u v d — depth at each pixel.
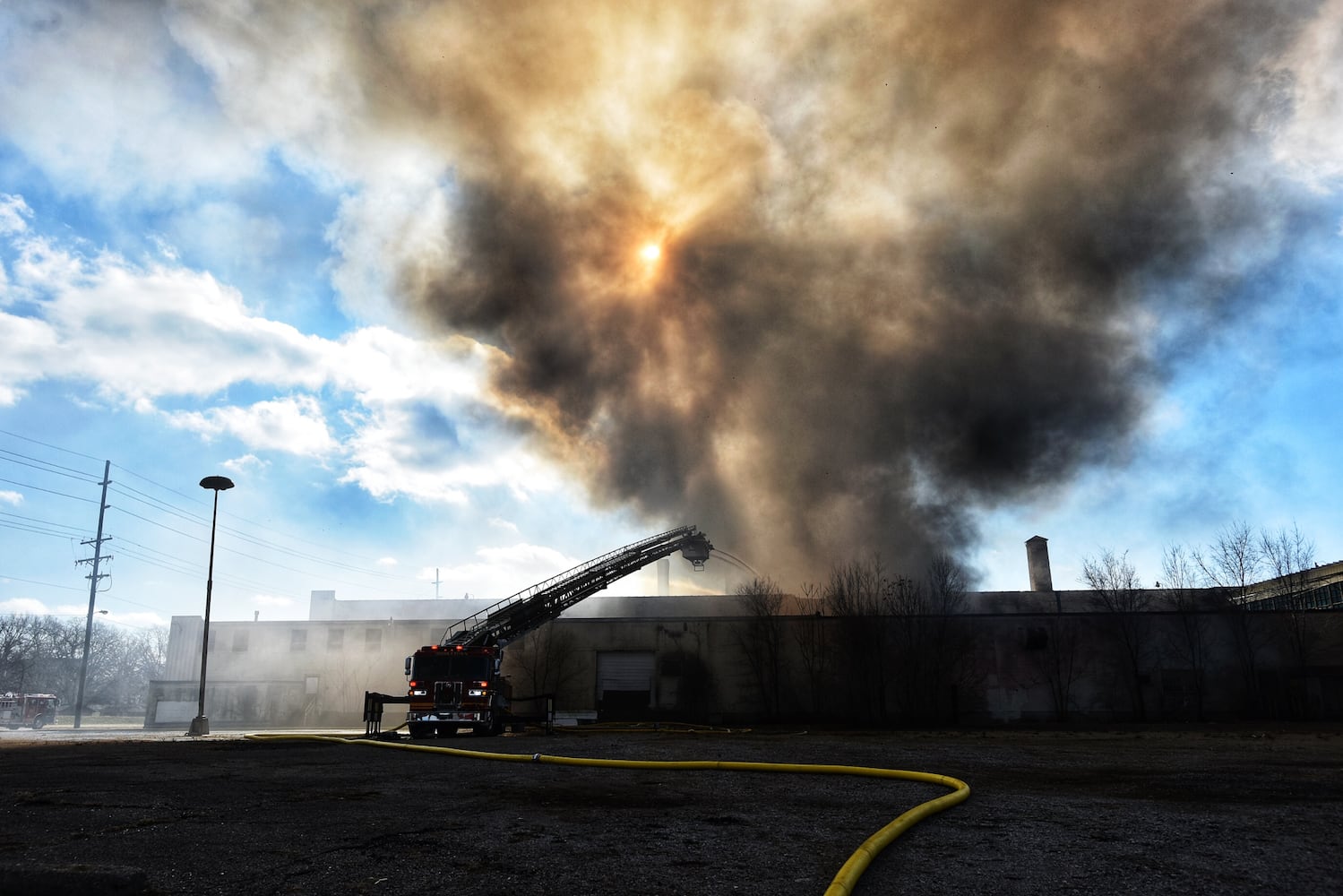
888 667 42.44
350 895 4.25
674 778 10.59
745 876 4.66
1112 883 4.48
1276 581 44.59
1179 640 41.09
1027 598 47.97
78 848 5.53
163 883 4.49
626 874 4.71
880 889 4.38
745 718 42.78
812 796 8.58
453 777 10.73
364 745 19.16
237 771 11.70
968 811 7.31
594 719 43.00
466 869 4.86
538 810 7.43
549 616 34.44
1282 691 39.78
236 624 53.47
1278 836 5.93
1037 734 27.52
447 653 25.31
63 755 15.47
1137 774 10.98
